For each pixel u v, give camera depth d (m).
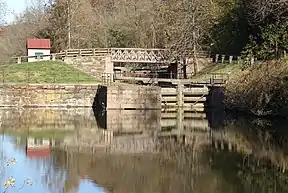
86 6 68.06
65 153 21.52
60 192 14.96
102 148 22.83
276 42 39.38
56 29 61.56
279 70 31.31
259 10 40.72
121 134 27.36
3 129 28.86
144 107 39.41
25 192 14.85
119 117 35.41
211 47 53.03
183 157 20.47
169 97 41.38
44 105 40.91
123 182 16.33
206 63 50.06
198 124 31.47
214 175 17.02
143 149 22.53
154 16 67.81
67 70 46.72
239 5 50.12
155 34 66.69
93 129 29.27
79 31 62.50
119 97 38.78
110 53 50.25
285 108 29.94
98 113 37.97
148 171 17.88
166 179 16.67
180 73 50.47
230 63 45.59
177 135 26.77
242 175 16.92
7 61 53.12
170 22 59.50
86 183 16.14
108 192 15.13
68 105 41.19
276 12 40.31
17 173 17.31
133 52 50.88
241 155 20.44
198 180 16.33
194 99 41.59
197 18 51.19
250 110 33.75
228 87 38.53
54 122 32.31
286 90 29.48
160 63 52.41
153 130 28.89
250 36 44.75
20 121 32.66
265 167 18.06
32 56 49.41
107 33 68.94
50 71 45.72
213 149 22.05
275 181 16.00
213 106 40.84
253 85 33.66
